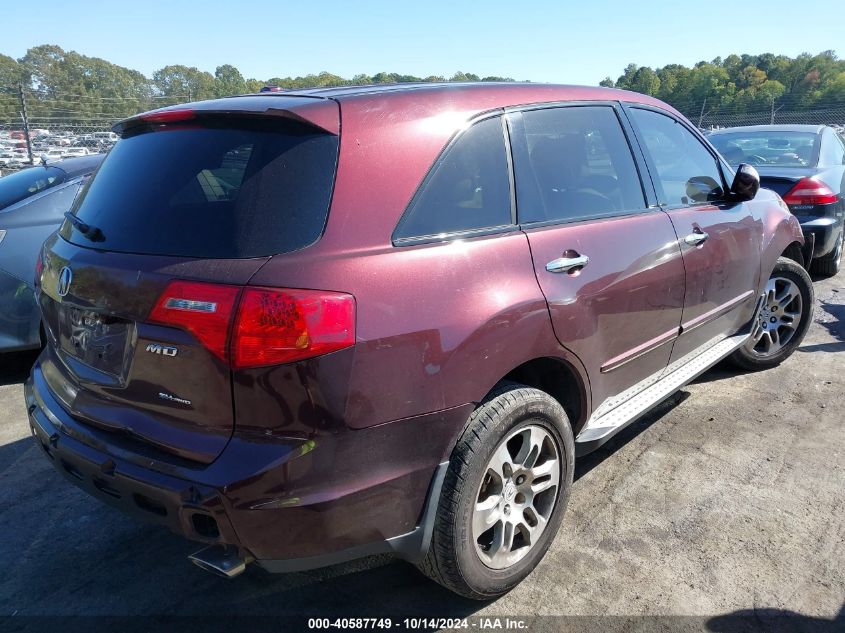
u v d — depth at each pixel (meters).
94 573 2.76
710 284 3.58
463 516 2.26
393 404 2.04
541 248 2.55
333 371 1.92
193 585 2.69
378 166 2.18
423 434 2.13
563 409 2.64
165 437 2.08
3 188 4.91
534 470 2.54
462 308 2.20
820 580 2.61
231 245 2.01
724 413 4.06
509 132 2.63
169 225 2.16
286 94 2.45
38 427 2.50
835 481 3.29
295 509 1.94
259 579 2.72
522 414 2.39
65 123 13.80
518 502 2.54
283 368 1.89
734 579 2.62
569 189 2.82
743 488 3.25
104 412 2.26
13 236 4.54
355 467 2.01
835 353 5.02
